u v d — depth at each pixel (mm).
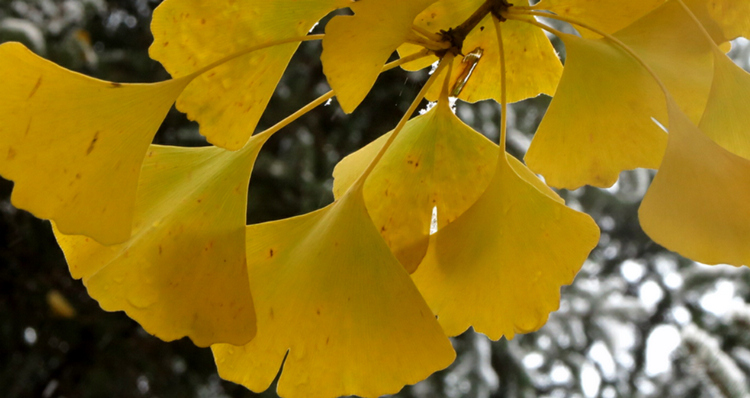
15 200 362
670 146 368
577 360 1520
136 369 1555
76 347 1520
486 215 406
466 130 421
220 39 387
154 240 388
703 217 361
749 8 400
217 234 389
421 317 382
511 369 1416
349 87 369
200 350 1523
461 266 407
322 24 1220
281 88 1421
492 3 397
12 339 1469
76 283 1472
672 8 400
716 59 382
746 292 1259
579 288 1415
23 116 368
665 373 1682
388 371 381
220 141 389
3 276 1407
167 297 381
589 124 405
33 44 1070
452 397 1368
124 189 373
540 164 410
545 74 434
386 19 366
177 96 381
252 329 377
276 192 1422
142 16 1735
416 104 394
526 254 403
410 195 423
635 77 398
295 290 387
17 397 1535
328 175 1437
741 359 1133
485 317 406
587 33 414
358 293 385
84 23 1508
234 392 1585
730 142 389
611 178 406
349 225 390
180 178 400
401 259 416
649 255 2234
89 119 373
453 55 394
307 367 382
